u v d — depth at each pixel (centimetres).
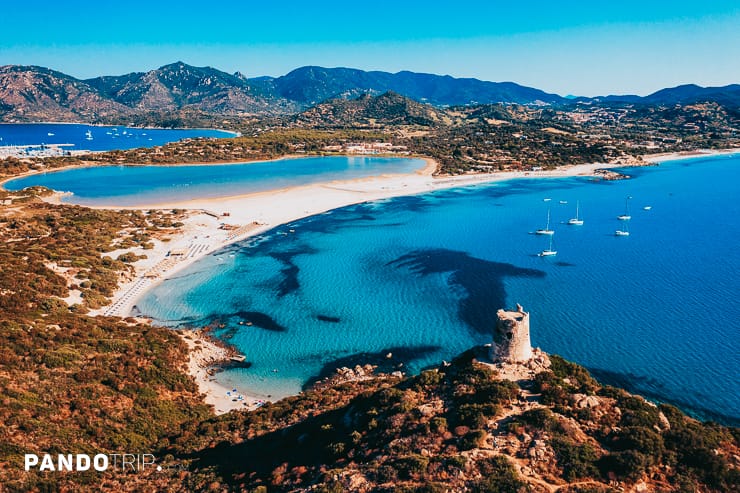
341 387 7581
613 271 13175
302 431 5591
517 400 4734
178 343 8994
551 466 3959
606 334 9500
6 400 5909
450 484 3819
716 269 13212
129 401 6888
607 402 4712
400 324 10269
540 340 9306
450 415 4709
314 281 12706
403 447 4384
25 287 9869
